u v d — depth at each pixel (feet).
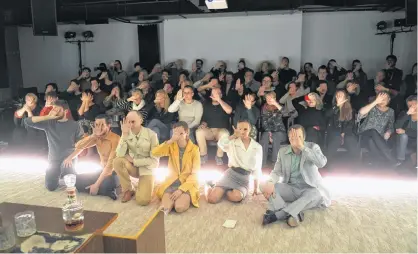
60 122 12.91
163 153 11.91
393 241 9.49
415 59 26.27
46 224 7.48
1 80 27.02
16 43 31.22
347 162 15.83
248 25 26.35
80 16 24.59
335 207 11.57
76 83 21.38
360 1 21.93
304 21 27.58
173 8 23.36
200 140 15.79
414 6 18.89
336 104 15.79
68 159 12.65
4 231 6.63
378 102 14.84
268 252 9.02
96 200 12.37
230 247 9.28
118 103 18.38
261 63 26.43
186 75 23.07
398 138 14.70
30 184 13.97
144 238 7.06
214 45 27.09
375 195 12.46
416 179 13.82
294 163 11.11
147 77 25.17
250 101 16.26
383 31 26.78
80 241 6.76
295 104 18.29
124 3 23.93
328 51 27.73
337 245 9.33
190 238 9.75
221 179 12.34
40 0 21.21
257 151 12.14
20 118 18.92
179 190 11.42
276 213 10.43
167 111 17.43
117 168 12.01
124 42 31.14
